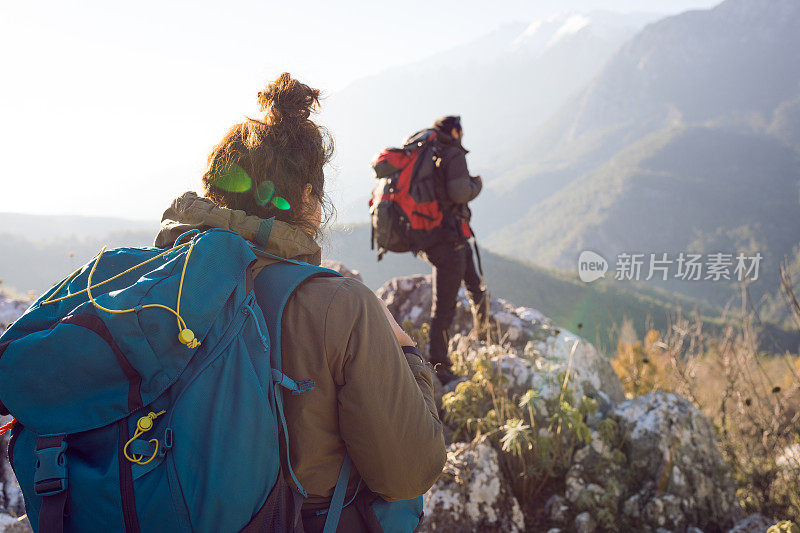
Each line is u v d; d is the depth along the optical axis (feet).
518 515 9.21
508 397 11.12
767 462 11.41
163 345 2.86
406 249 11.32
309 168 3.71
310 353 3.20
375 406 3.20
